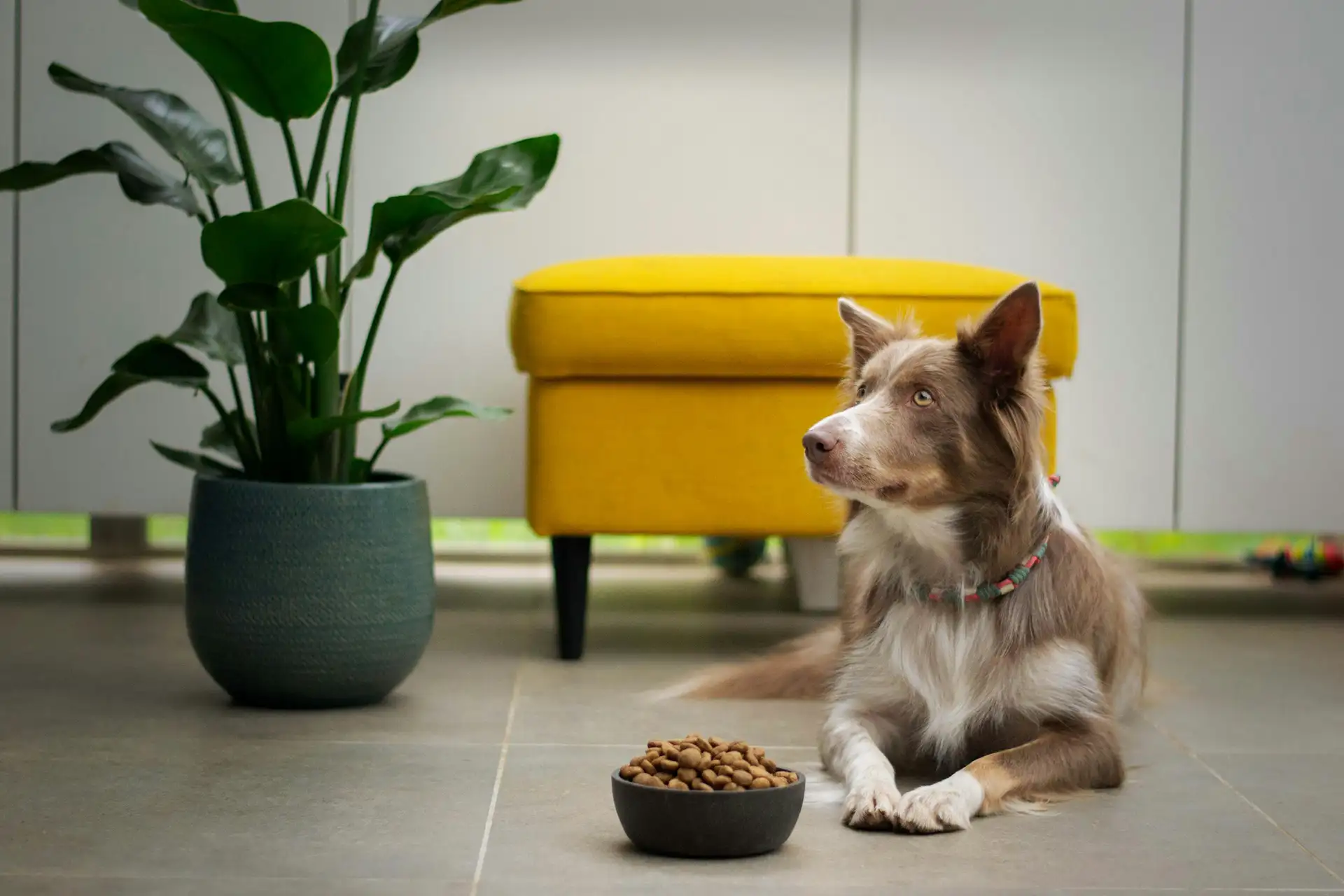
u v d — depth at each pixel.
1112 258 3.97
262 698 2.60
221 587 2.55
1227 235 3.96
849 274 3.14
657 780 1.80
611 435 3.10
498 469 3.94
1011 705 2.20
